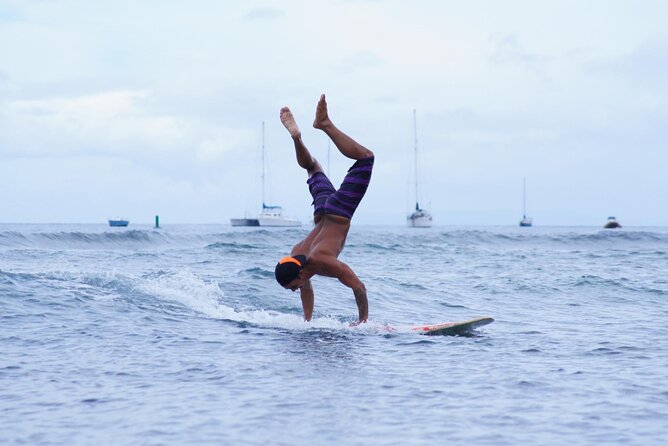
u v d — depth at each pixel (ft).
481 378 48.55
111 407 40.40
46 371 49.37
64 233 250.98
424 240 334.65
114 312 75.72
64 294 83.61
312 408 40.45
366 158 66.44
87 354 55.47
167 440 34.71
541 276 144.36
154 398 42.37
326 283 107.55
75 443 34.24
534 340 66.03
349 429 36.60
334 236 68.13
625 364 54.08
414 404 41.52
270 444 34.22
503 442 34.73
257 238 297.33
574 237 358.02
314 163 70.49
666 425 37.63
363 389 45.09
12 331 64.85
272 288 96.89
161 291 89.86
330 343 61.93
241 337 64.23
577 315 87.66
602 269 168.86
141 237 268.82
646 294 111.75
